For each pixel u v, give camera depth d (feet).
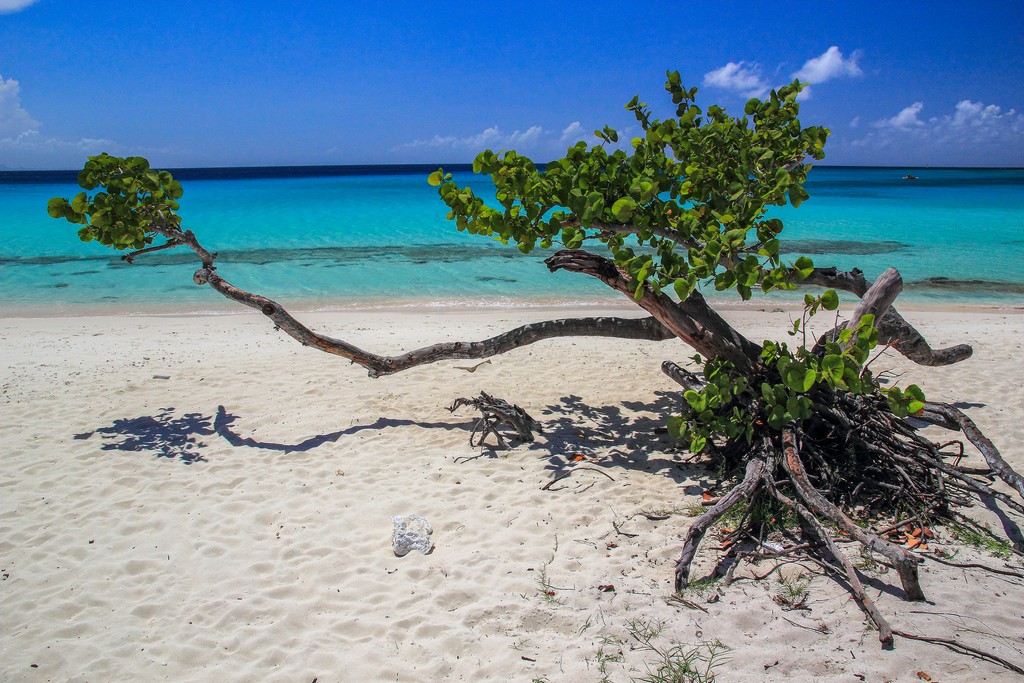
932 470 19.25
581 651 13.65
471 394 30.12
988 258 72.49
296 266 70.03
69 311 51.01
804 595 15.19
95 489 21.13
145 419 27.07
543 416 27.37
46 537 18.47
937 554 16.75
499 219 22.95
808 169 25.81
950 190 199.21
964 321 45.16
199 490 21.09
